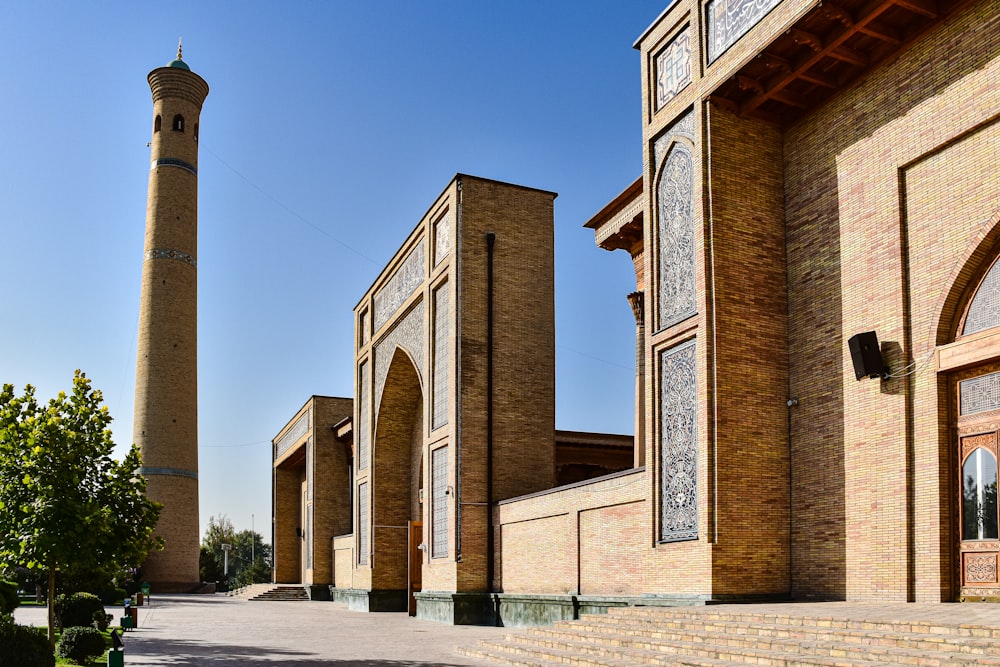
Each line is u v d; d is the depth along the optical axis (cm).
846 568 1183
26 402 1162
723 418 1273
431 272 2314
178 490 4678
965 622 826
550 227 2231
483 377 2091
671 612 1188
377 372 2855
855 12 1153
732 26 1314
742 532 1256
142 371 4738
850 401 1209
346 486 3756
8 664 902
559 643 1228
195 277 4981
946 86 1110
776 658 873
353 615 2533
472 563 2012
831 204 1280
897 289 1152
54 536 1088
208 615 2564
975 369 1066
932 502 1075
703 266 1312
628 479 1505
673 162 1435
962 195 1086
